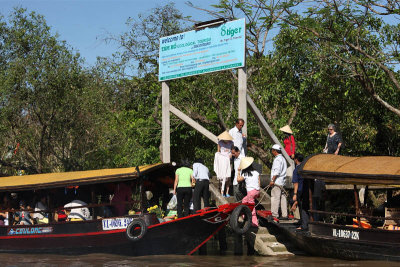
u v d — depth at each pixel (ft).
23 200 43.62
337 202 55.62
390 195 40.68
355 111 59.82
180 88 67.00
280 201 40.40
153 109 70.44
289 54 56.24
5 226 42.80
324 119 60.59
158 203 43.45
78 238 38.73
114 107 76.43
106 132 88.02
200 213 35.94
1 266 33.27
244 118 45.55
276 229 39.73
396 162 30.58
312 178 34.09
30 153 91.35
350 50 55.57
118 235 36.94
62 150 89.35
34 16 79.51
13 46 78.69
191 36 49.47
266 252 36.19
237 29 46.09
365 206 40.81
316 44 55.47
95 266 31.94
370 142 60.95
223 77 65.31
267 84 60.64
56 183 39.93
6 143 88.28
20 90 75.56
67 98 80.02
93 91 77.30
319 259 32.99
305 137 61.93
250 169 37.99
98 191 43.88
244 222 36.45
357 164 32.30
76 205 39.96
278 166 39.55
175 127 66.95
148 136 70.33
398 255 28.94
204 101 66.03
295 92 55.42
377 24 54.80
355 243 31.09
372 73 54.60
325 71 54.34
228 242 43.80
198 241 37.04
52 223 40.16
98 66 72.23
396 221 35.04
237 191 40.16
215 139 50.19
